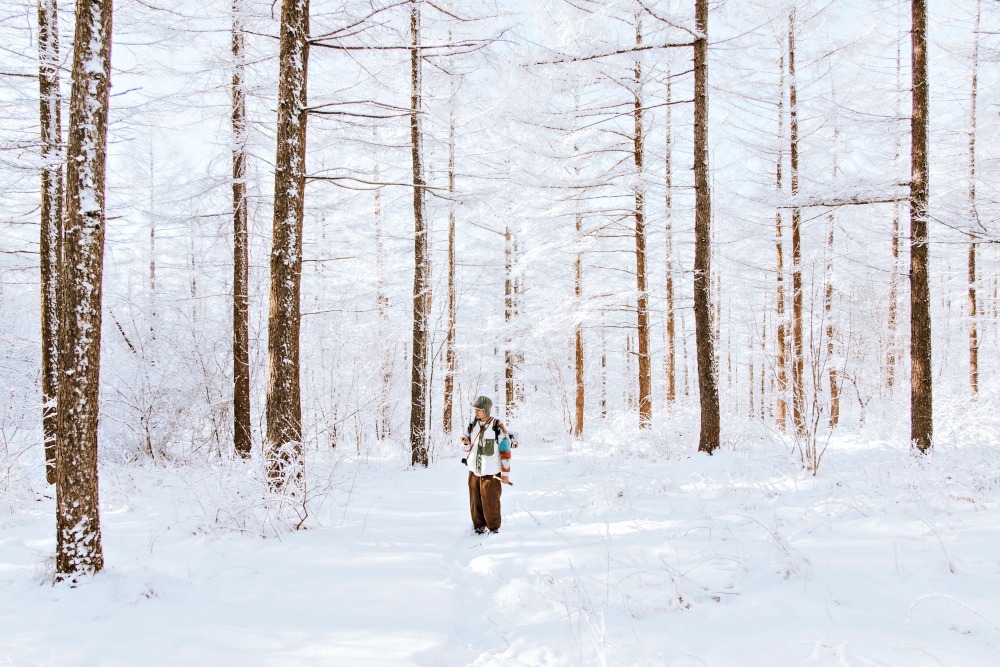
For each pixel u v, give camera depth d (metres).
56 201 8.18
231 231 10.87
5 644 2.93
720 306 21.38
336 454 9.27
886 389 15.33
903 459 7.02
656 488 6.63
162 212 9.98
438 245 17.69
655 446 9.86
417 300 11.18
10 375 10.71
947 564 3.33
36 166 7.87
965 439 8.84
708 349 8.67
